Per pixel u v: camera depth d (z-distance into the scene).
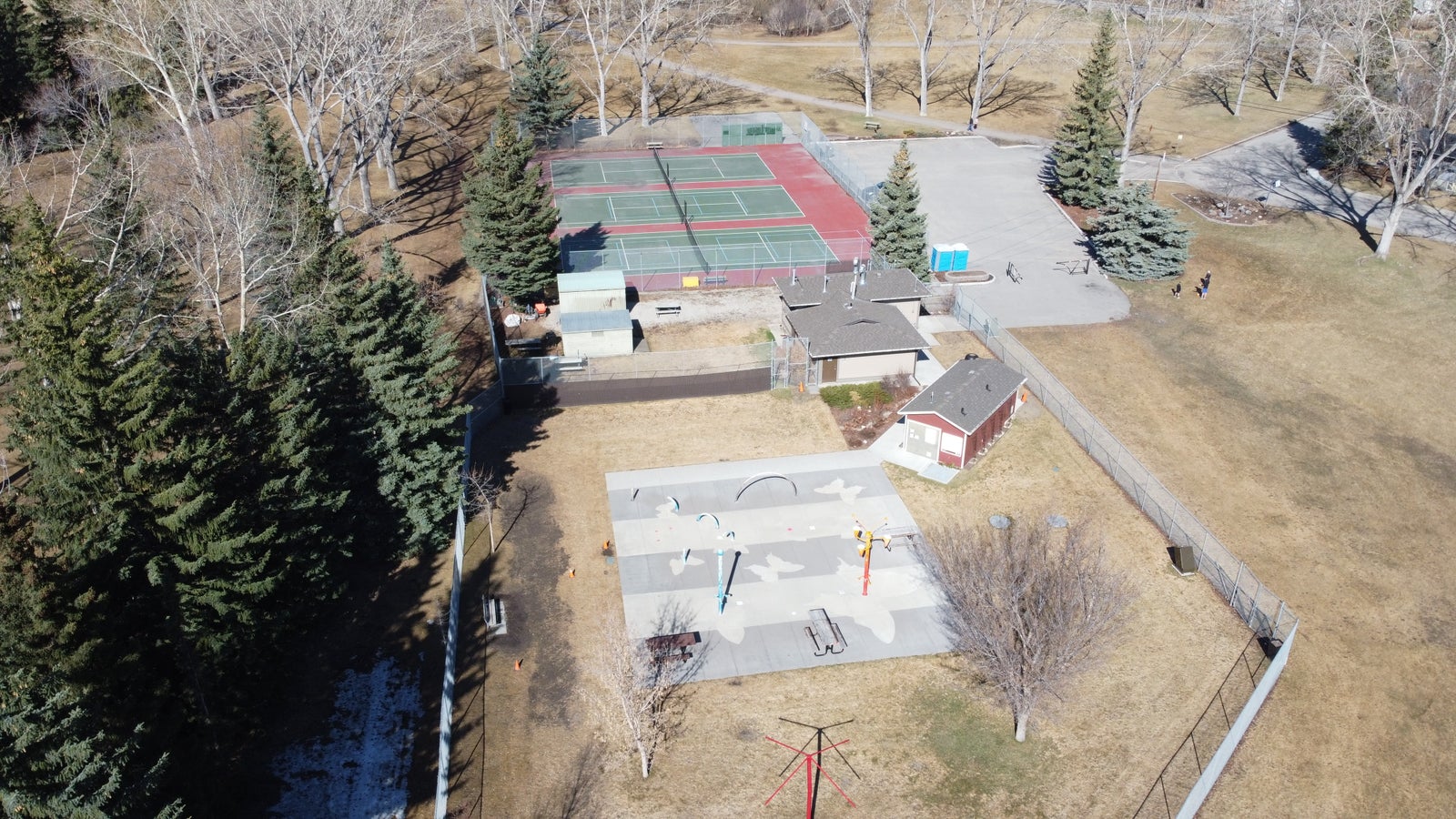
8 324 39.78
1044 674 36.53
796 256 75.75
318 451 41.94
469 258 68.44
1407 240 77.75
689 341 64.44
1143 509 49.97
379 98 71.94
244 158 64.62
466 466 51.16
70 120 84.38
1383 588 45.91
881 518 49.88
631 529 49.31
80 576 31.94
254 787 36.22
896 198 68.94
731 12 126.69
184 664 34.97
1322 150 93.00
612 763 37.44
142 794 26.86
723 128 101.94
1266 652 42.19
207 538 35.78
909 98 114.50
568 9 128.75
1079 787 36.47
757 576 46.34
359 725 38.91
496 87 107.00
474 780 36.69
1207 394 59.72
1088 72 82.50
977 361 57.41
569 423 57.50
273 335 44.75
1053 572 39.34
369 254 73.06
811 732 38.69
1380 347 64.69
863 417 57.69
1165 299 70.38
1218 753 36.34
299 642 42.25
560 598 45.12
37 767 24.95
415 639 42.91
